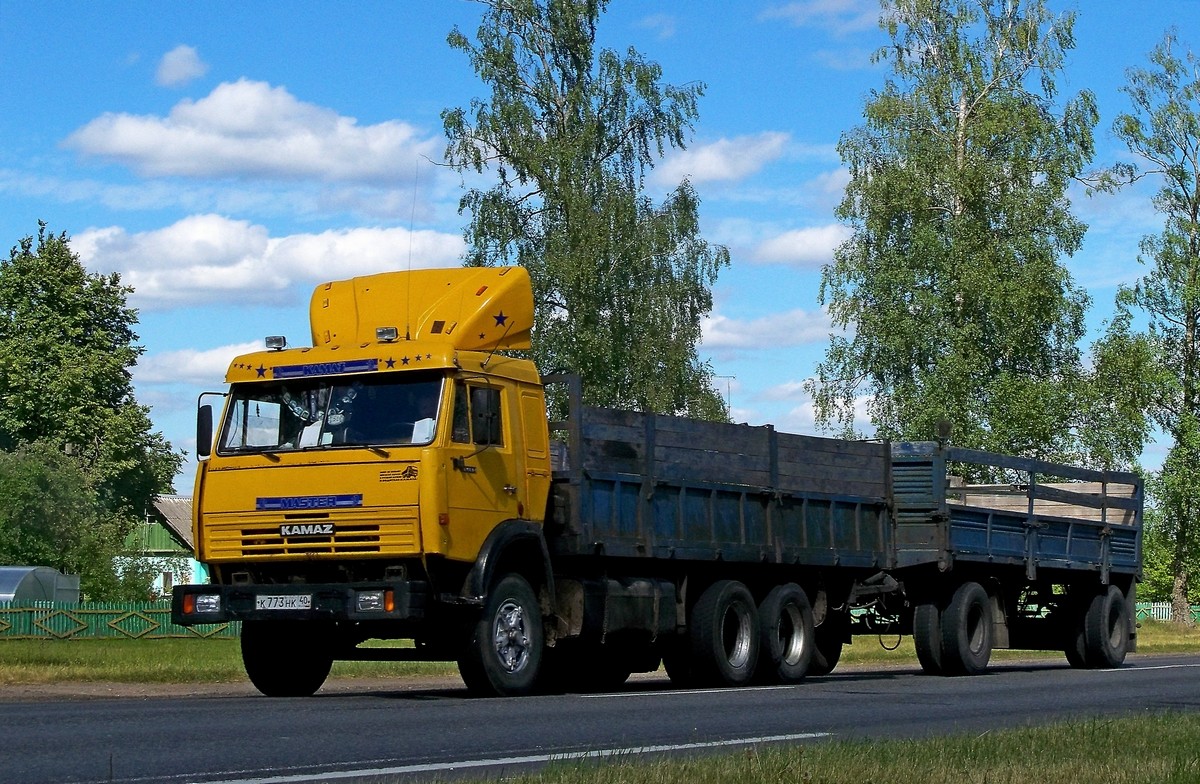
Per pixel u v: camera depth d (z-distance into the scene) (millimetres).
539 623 14500
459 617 13930
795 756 8445
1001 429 43969
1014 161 45406
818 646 20984
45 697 14492
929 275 45969
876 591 19656
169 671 18500
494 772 7980
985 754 9094
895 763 8453
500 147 43344
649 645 16938
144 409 61531
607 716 11742
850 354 46250
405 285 15297
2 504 54594
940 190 46406
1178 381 52500
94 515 57562
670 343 43500
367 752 8781
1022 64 46844
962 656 20406
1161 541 54562
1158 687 17094
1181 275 52594
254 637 14672
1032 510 22328
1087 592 23859
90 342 61531
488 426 14148
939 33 47438
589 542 15062
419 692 15750
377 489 13461
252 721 10422
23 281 60688
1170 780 8336
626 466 15750
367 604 13203
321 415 14000
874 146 47188
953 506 19969
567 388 15219
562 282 41781
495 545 13945
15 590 48812
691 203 44625
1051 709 13516
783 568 18281
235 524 13969
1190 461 53094
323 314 15398
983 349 45219
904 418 45281
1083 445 45875
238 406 14320
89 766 7770
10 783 7137
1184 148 53656
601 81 44375
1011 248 44875
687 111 44438
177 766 7891
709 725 11242
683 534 16375
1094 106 46000
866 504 19547
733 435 17422
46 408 59469
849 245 46844
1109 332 47500
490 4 44531
